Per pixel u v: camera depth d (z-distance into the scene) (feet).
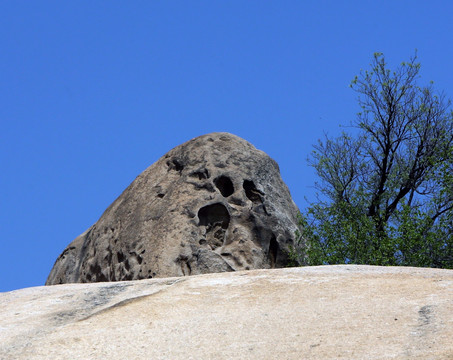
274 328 29.71
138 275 54.29
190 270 53.62
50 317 33.99
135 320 32.58
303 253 58.34
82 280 60.85
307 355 26.22
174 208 56.49
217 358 27.07
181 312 33.30
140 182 61.67
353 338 27.40
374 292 33.55
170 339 29.71
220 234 56.18
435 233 56.24
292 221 59.62
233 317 31.73
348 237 57.47
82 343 30.01
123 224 58.90
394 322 28.76
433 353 24.89
